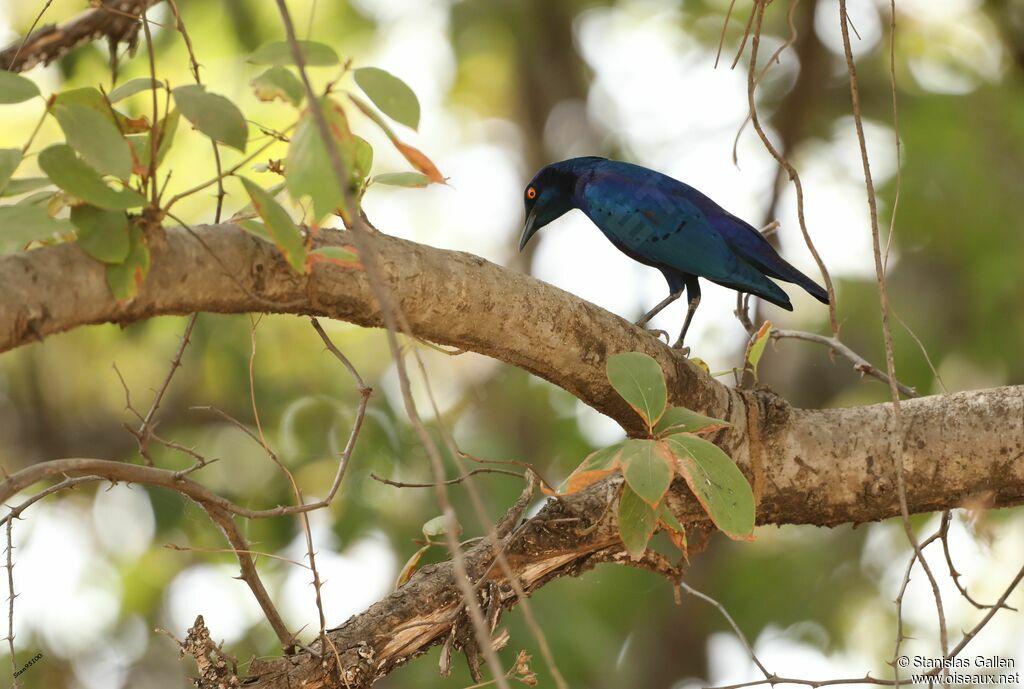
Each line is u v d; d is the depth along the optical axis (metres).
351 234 5.12
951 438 6.36
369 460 13.29
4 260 4.16
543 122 20.27
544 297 5.72
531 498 6.28
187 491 5.14
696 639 18.98
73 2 14.48
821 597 18.05
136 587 15.27
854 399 17.64
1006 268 15.77
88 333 15.52
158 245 4.47
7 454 15.77
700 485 5.11
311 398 15.10
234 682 5.61
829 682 5.54
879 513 6.49
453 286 5.33
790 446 6.45
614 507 6.35
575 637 13.38
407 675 12.45
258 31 15.84
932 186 15.75
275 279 4.82
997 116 16.33
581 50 19.88
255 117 15.73
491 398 16.69
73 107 4.12
